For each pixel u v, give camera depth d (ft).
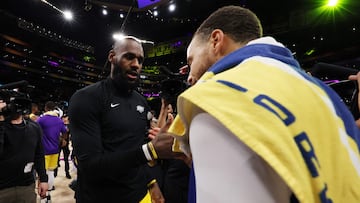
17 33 73.31
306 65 46.85
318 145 1.17
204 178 1.12
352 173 1.20
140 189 4.62
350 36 40.98
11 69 77.71
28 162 7.34
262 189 1.03
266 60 1.45
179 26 60.13
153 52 74.59
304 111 1.20
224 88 1.21
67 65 90.12
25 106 7.36
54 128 12.92
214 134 1.14
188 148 1.67
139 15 44.98
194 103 1.19
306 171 1.07
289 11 46.75
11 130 7.04
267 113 1.09
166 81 4.75
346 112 1.53
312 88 1.38
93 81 96.17
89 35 75.20
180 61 69.56
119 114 4.43
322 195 1.06
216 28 1.98
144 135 4.96
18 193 7.14
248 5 46.09
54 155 12.80
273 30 49.62
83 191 4.38
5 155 6.97
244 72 1.32
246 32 1.93
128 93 4.83
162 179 6.40
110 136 4.30
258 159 1.05
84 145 3.80
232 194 1.03
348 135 1.38
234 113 1.10
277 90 1.21
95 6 42.96
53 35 79.46
